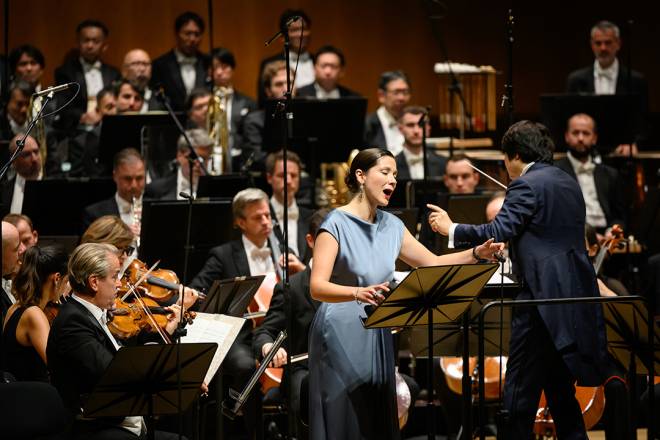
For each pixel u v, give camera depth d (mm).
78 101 21172
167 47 24500
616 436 12414
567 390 10609
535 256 10430
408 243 10516
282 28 11148
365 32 25141
